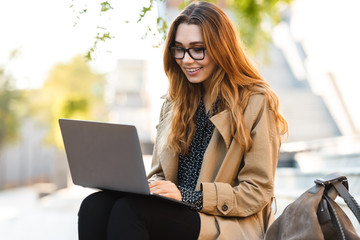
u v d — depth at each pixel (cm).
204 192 213
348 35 894
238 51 236
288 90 1206
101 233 211
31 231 802
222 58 232
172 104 265
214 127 240
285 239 192
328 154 569
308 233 187
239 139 222
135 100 2198
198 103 252
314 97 1142
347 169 432
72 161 223
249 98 231
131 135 193
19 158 2781
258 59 606
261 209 217
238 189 216
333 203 196
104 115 1988
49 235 740
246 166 221
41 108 2034
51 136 1889
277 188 615
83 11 306
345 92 944
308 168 634
